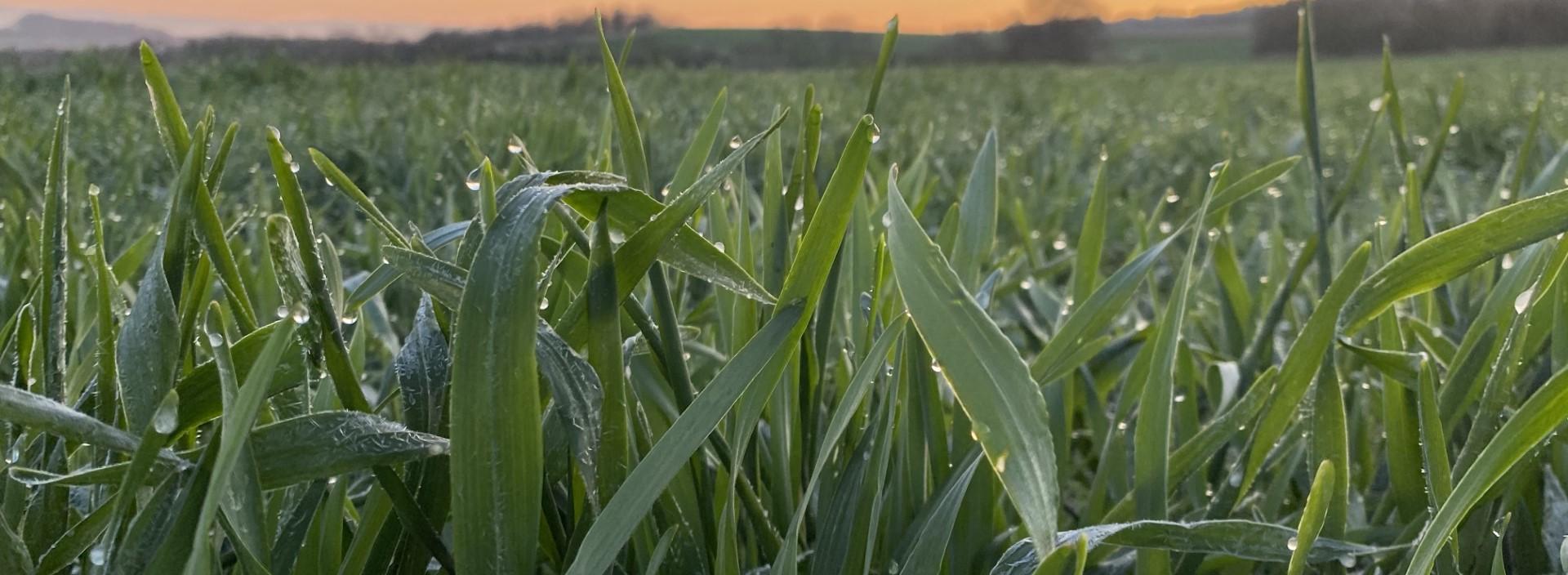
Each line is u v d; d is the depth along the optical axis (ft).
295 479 1.22
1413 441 2.04
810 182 1.85
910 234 1.05
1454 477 1.76
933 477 1.95
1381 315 2.20
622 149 1.63
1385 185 9.14
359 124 14.89
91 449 1.66
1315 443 1.83
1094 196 2.80
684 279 2.79
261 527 1.20
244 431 0.99
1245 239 6.81
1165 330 1.66
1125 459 2.22
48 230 1.53
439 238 1.81
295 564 1.45
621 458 1.37
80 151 10.25
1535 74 35.53
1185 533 1.46
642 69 38.04
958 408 2.04
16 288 2.41
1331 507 1.84
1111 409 3.54
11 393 1.10
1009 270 4.83
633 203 1.38
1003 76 43.52
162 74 1.38
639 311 1.51
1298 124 17.42
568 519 1.55
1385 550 1.66
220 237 1.41
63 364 1.56
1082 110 24.04
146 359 1.24
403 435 1.27
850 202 1.33
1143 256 2.16
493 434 1.07
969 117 22.02
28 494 1.51
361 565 1.48
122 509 1.12
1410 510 2.06
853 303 2.32
